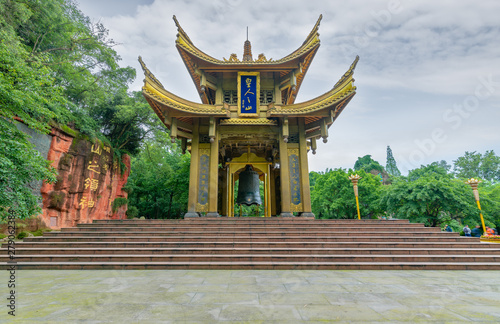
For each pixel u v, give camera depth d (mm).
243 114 18000
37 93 12547
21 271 8617
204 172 17875
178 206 44094
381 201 33656
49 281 7000
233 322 3967
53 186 21891
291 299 5223
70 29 26844
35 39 23094
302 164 17922
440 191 27359
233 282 6852
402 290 6012
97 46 28234
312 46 17297
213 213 16625
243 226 13586
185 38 17609
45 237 11531
